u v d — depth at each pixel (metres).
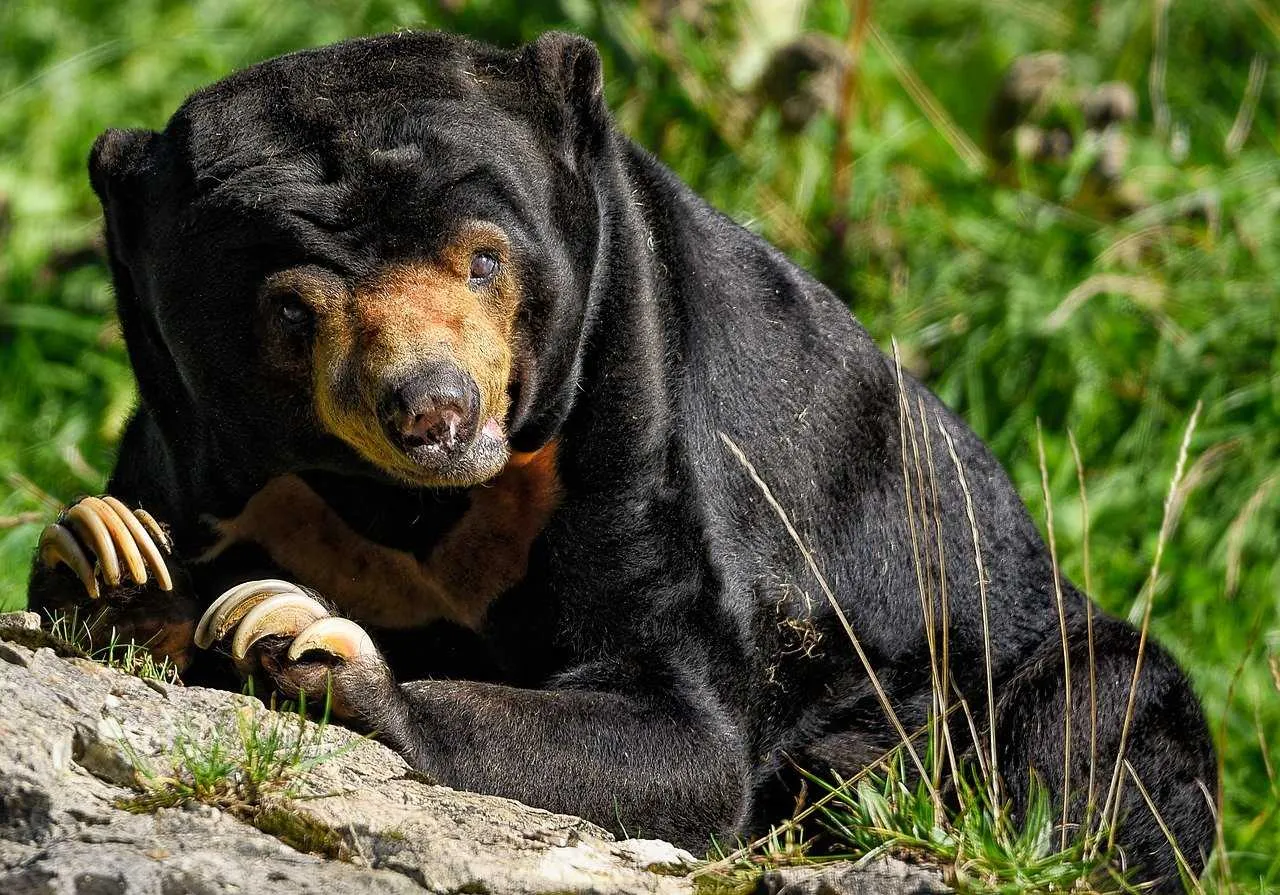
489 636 8.02
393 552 7.84
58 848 5.63
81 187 15.80
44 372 14.27
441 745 6.93
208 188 6.94
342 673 6.74
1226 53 16.42
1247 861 10.39
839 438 8.81
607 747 7.36
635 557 7.77
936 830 6.53
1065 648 8.05
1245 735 11.49
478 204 6.98
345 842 5.94
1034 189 14.49
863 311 13.89
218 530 7.79
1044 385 13.39
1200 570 12.38
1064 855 6.56
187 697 6.55
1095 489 12.82
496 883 5.88
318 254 6.82
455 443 6.70
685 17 14.88
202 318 7.05
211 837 5.84
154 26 16.92
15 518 11.41
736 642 8.02
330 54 7.33
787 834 7.21
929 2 16.66
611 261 7.78
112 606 7.36
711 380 8.25
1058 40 16.47
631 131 14.62
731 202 14.41
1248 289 13.66
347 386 6.80
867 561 8.93
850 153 14.57
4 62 17.06
